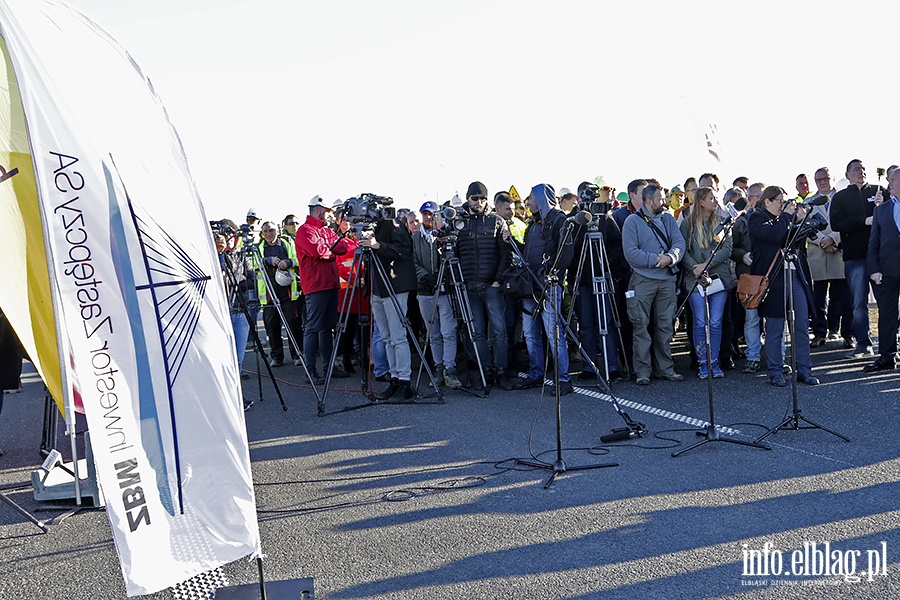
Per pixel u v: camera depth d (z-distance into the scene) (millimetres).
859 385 7629
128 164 3322
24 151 4414
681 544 4223
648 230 8234
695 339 8562
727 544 4188
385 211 8336
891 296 8094
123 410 3264
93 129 3248
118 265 3271
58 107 3182
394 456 6309
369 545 4492
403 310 8422
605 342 8062
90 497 5488
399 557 4297
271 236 11336
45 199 3127
